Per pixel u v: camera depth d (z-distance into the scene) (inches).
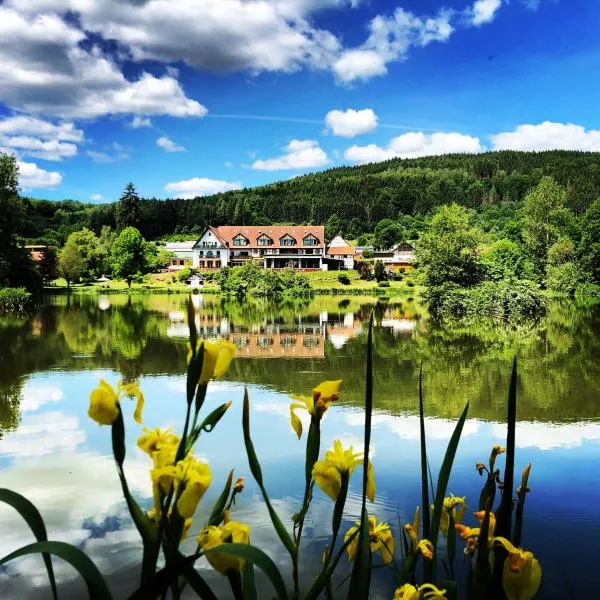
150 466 301.6
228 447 335.6
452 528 67.7
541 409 447.2
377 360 697.6
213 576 196.4
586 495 268.1
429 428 385.7
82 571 38.5
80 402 464.1
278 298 2340.1
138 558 207.9
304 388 523.2
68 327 1080.8
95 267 3186.5
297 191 7071.9
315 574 191.3
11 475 292.7
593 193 5467.5
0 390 517.3
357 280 3090.6
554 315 1368.1
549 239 2394.2
